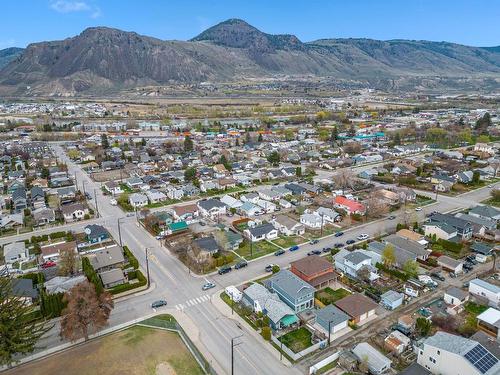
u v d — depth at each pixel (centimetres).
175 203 10619
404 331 5116
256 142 19600
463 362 4050
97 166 14938
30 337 4641
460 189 11562
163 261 7269
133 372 4497
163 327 5334
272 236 8294
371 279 6450
